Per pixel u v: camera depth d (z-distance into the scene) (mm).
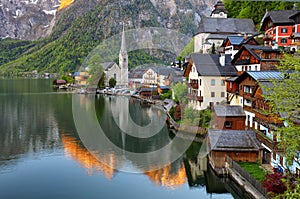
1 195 31203
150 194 30453
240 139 36188
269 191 25578
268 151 35062
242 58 55312
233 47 70812
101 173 34969
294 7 87812
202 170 36562
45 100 97500
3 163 39562
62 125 59969
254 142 35719
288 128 20672
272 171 32031
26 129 57188
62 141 49000
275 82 24750
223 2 127625
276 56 50375
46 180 33906
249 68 52969
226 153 35469
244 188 30297
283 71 24812
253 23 105438
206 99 52969
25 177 35125
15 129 57312
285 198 21359
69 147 45656
